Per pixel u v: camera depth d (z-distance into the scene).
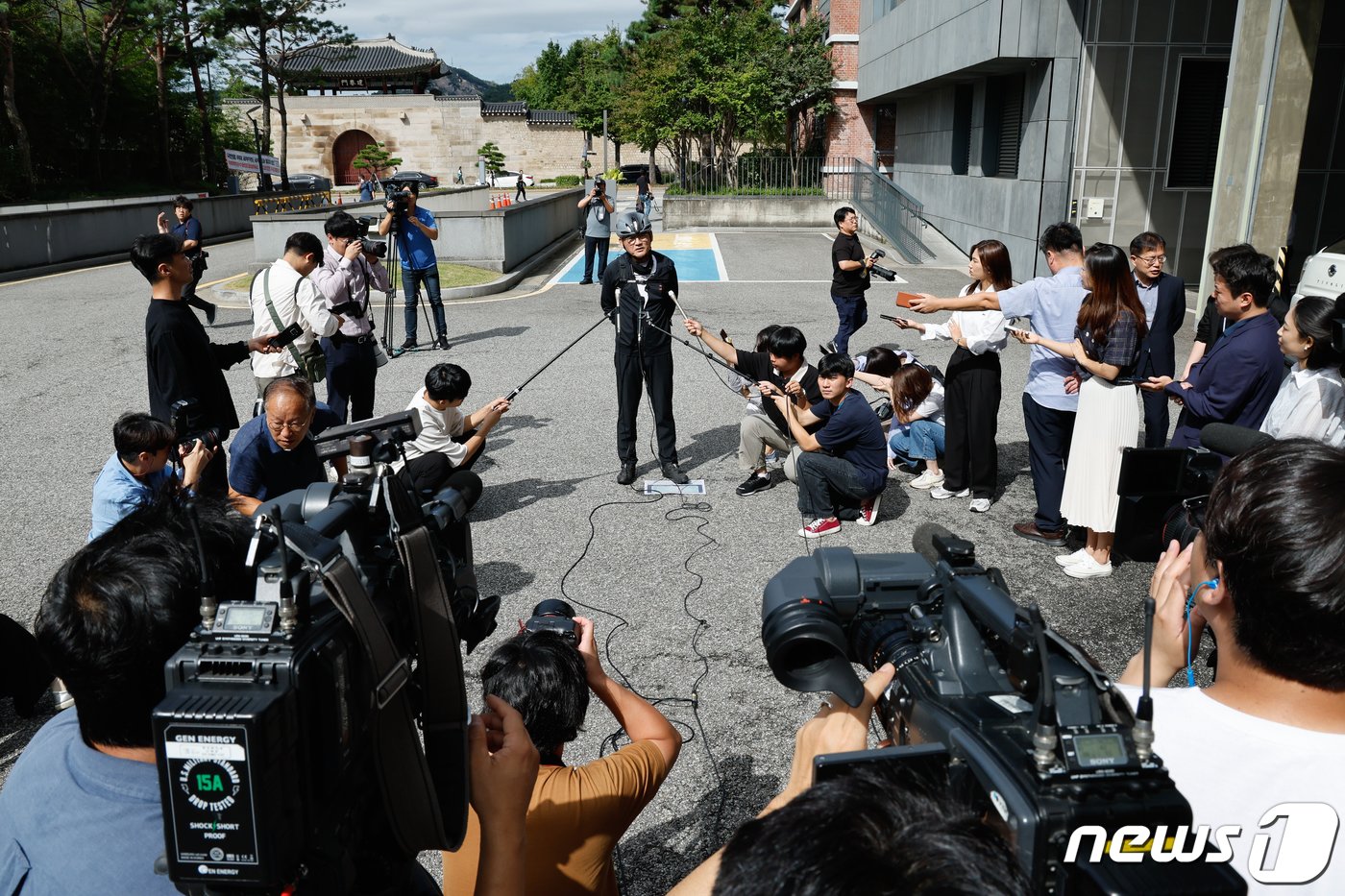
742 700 3.89
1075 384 5.06
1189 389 4.56
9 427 8.06
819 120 29.95
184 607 1.23
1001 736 1.08
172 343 4.71
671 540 5.55
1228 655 1.21
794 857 0.75
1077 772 0.97
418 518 1.32
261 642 1.05
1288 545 1.07
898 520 5.81
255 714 0.97
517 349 10.78
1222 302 4.43
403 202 10.26
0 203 30.09
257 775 0.97
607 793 1.92
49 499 6.38
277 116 58.31
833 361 5.38
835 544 5.46
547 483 6.55
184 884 1.03
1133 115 15.51
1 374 10.00
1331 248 7.58
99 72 34.69
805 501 5.64
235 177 38.84
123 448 3.63
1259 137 10.25
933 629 1.38
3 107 32.38
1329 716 1.15
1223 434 2.61
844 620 1.56
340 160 60.31
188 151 40.97
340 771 1.12
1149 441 6.09
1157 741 1.23
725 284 15.53
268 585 1.08
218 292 14.62
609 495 6.32
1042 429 5.24
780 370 5.75
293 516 1.39
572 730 1.99
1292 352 3.97
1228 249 4.42
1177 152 15.62
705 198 25.23
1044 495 5.33
